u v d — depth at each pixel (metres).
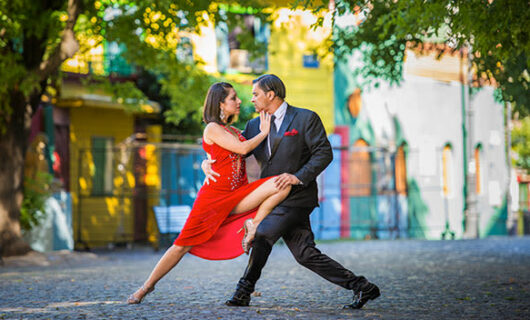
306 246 6.34
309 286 8.76
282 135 6.37
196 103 18.20
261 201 6.36
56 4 14.51
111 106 20.20
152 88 21.19
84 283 9.43
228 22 14.33
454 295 7.81
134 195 20.58
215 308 6.40
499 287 8.65
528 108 11.88
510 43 7.34
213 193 6.41
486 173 27.66
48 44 14.30
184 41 16.70
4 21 13.16
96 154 20.75
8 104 14.09
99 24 14.56
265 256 6.41
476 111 27.39
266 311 6.21
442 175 25.86
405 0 7.77
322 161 6.28
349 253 15.77
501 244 18.72
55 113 19.67
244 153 6.32
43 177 16.92
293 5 8.21
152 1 11.75
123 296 7.70
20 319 5.98
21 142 14.92
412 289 8.41
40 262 14.16
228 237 6.45
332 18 8.26
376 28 8.87
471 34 7.77
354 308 6.46
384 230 23.47
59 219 17.52
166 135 20.97
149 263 14.27
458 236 26.00
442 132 25.92
